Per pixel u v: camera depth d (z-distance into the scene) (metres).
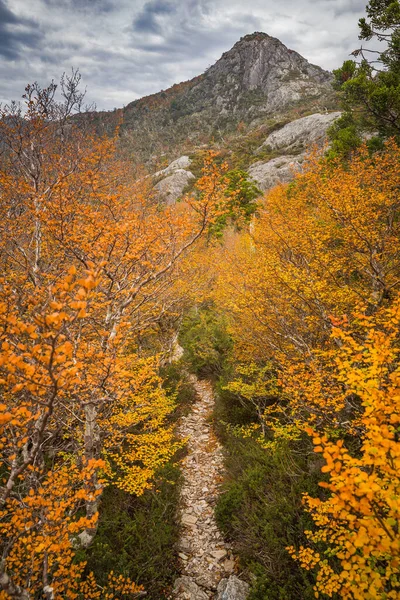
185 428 11.38
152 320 6.95
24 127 7.08
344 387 5.40
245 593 5.14
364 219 8.00
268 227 9.45
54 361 2.45
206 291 13.17
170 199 46.41
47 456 7.12
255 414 9.92
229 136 112.44
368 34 12.29
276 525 5.42
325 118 61.72
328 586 3.55
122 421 6.53
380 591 2.80
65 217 5.65
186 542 6.64
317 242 7.70
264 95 142.88
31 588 3.75
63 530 3.57
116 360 4.24
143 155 90.62
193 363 16.56
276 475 6.57
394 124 11.59
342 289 7.36
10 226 6.32
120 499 6.75
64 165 7.54
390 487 2.61
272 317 7.89
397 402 2.90
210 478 8.69
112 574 4.92
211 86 165.50
